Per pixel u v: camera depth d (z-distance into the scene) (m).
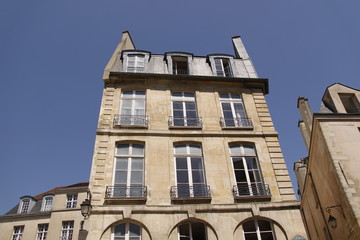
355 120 12.19
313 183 13.72
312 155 13.20
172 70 18.42
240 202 13.00
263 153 14.78
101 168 13.38
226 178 13.67
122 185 13.20
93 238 11.48
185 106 16.64
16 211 37.34
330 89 14.41
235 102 17.16
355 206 9.79
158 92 16.80
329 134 11.70
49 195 37.75
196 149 14.77
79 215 33.09
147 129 14.95
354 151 11.20
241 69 19.14
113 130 14.67
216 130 15.39
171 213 12.34
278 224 12.52
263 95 17.52
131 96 16.64
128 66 18.28
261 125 15.96
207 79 17.50
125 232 11.92
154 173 13.45
